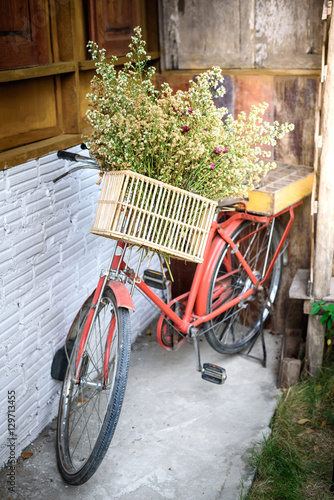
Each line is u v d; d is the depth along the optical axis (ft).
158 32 11.93
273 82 11.12
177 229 7.36
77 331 9.34
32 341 8.90
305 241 11.79
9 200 7.95
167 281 9.65
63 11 8.89
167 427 9.56
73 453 8.94
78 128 9.53
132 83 8.02
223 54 11.46
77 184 9.65
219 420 9.73
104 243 10.89
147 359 11.62
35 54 8.61
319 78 10.65
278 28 10.78
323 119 9.26
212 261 10.25
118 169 7.69
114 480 8.39
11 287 8.23
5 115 8.19
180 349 11.98
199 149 7.41
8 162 7.79
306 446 9.18
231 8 11.08
